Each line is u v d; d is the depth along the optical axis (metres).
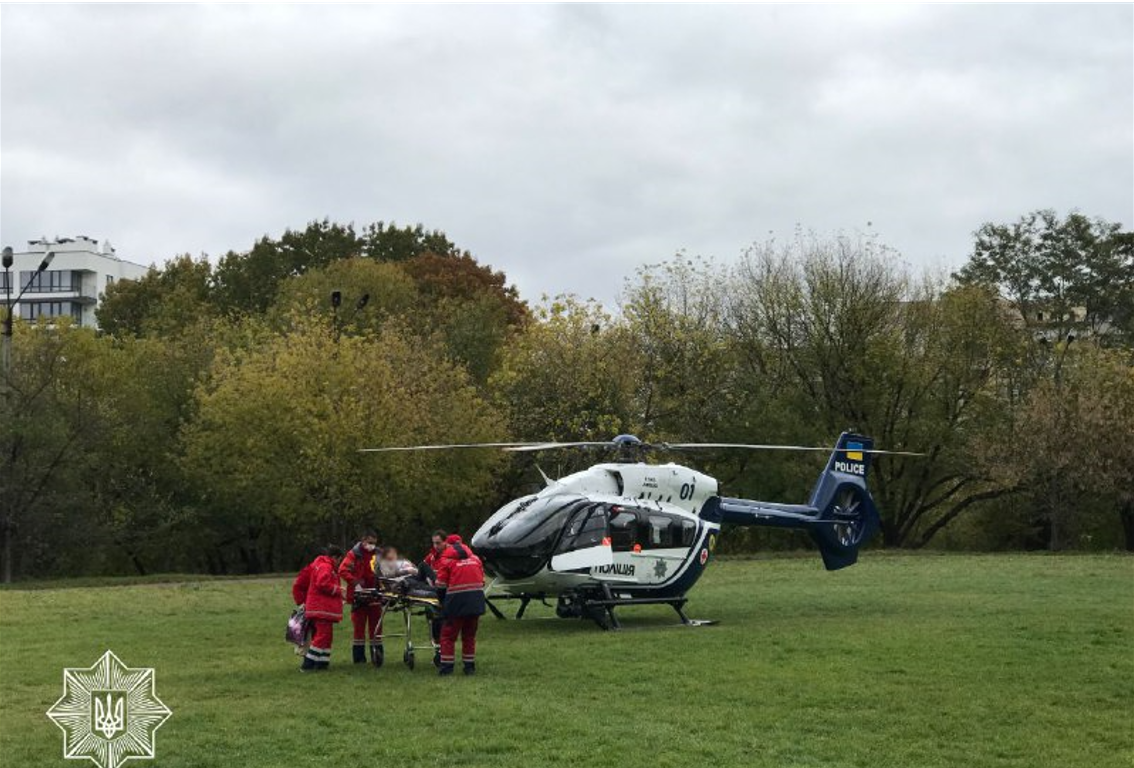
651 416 50.81
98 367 48.03
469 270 74.75
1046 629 19.66
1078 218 67.31
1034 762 11.34
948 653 17.16
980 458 51.25
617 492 22.25
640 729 12.51
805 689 14.58
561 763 11.23
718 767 11.11
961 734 12.38
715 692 14.45
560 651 17.86
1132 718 13.06
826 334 53.31
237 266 75.75
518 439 48.66
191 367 50.66
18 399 40.84
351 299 60.59
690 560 22.28
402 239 81.94
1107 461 49.41
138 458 48.88
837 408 54.31
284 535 53.03
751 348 54.38
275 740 12.12
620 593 21.70
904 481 55.06
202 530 51.03
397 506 44.31
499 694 14.42
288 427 42.31
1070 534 52.81
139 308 74.31
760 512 24.27
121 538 47.22
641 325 52.19
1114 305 66.50
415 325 59.53
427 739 12.08
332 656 17.83
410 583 16.64
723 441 51.25
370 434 42.34
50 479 41.22
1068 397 50.69
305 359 43.25
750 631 19.98
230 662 17.09
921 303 54.25
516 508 21.64
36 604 26.08
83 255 112.81
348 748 11.76
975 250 68.44
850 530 25.88
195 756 11.53
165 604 25.97
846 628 20.17
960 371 53.62
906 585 29.09
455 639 15.86
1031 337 56.53
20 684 15.39
